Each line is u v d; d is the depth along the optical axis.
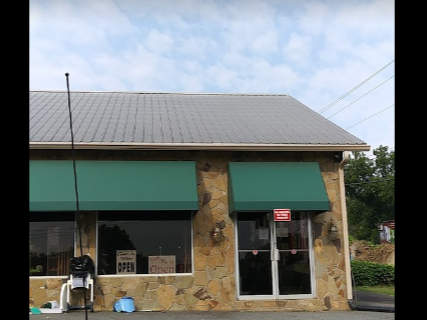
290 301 10.55
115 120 12.40
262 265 10.73
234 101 15.54
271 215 10.96
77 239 10.44
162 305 10.27
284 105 15.27
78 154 10.64
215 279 10.53
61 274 10.29
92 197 9.93
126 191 10.13
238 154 11.16
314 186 10.69
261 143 10.88
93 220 10.53
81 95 15.20
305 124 12.84
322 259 10.90
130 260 10.50
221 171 11.05
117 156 10.76
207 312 10.04
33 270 10.23
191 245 10.68
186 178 10.52
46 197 9.80
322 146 10.93
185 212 10.85
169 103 14.81
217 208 10.88
